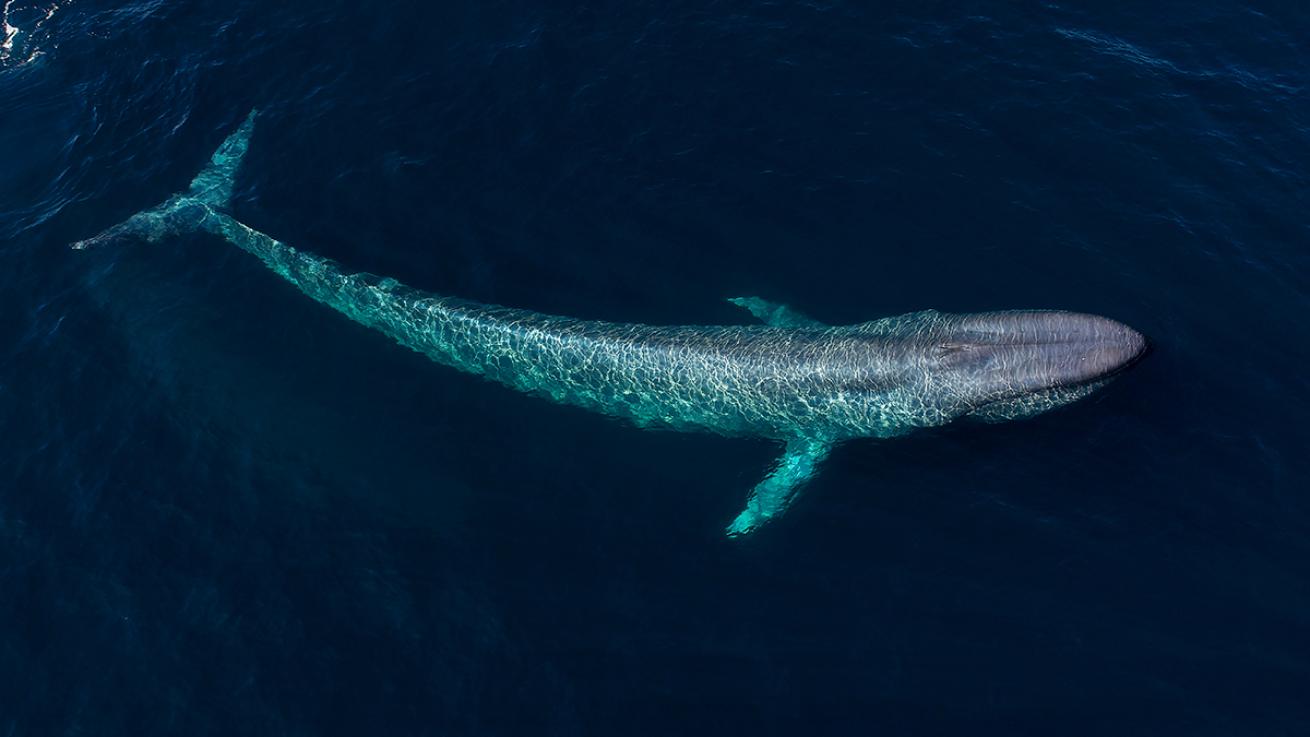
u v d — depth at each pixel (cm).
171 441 2809
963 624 2438
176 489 2723
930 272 3031
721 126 3403
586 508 2680
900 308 2966
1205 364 2786
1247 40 3541
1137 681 2331
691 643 2444
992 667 2373
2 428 2827
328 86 3569
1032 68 3484
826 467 2747
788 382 2739
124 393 2900
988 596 2475
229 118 3503
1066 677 2348
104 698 2392
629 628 2473
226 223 3222
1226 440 2661
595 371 2842
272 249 3148
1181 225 3066
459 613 2511
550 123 3444
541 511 2677
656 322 2984
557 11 3734
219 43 3700
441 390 2931
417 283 3089
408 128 3453
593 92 3509
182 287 3120
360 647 2464
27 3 3828
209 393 2898
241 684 2412
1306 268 2959
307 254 3117
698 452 2803
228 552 2617
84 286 3122
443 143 3412
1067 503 2609
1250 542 2508
